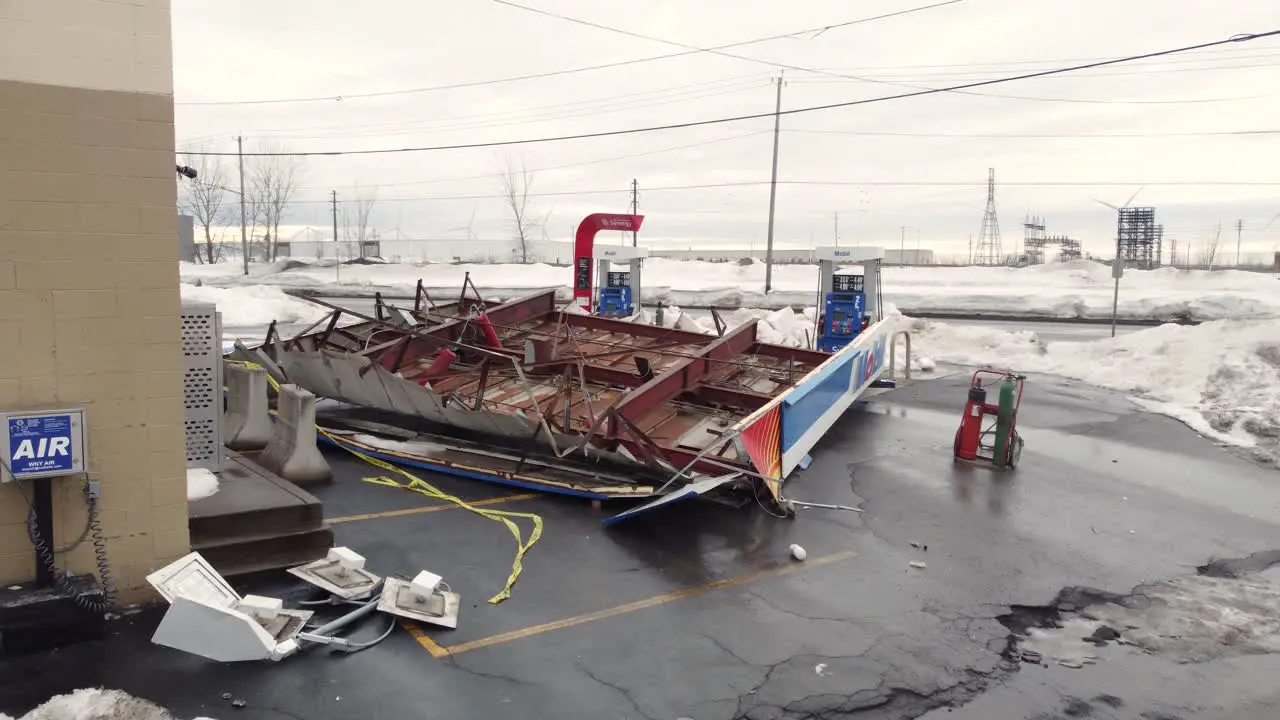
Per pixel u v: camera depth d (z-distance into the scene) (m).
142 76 4.93
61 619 4.66
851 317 16.03
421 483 8.45
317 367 10.30
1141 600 6.09
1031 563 6.79
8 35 4.56
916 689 4.71
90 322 4.90
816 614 5.69
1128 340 18.09
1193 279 46.03
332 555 5.83
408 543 6.78
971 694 4.67
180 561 5.17
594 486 8.10
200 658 4.66
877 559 6.79
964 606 5.90
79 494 4.93
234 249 80.88
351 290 43.19
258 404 9.20
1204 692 4.77
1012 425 9.88
